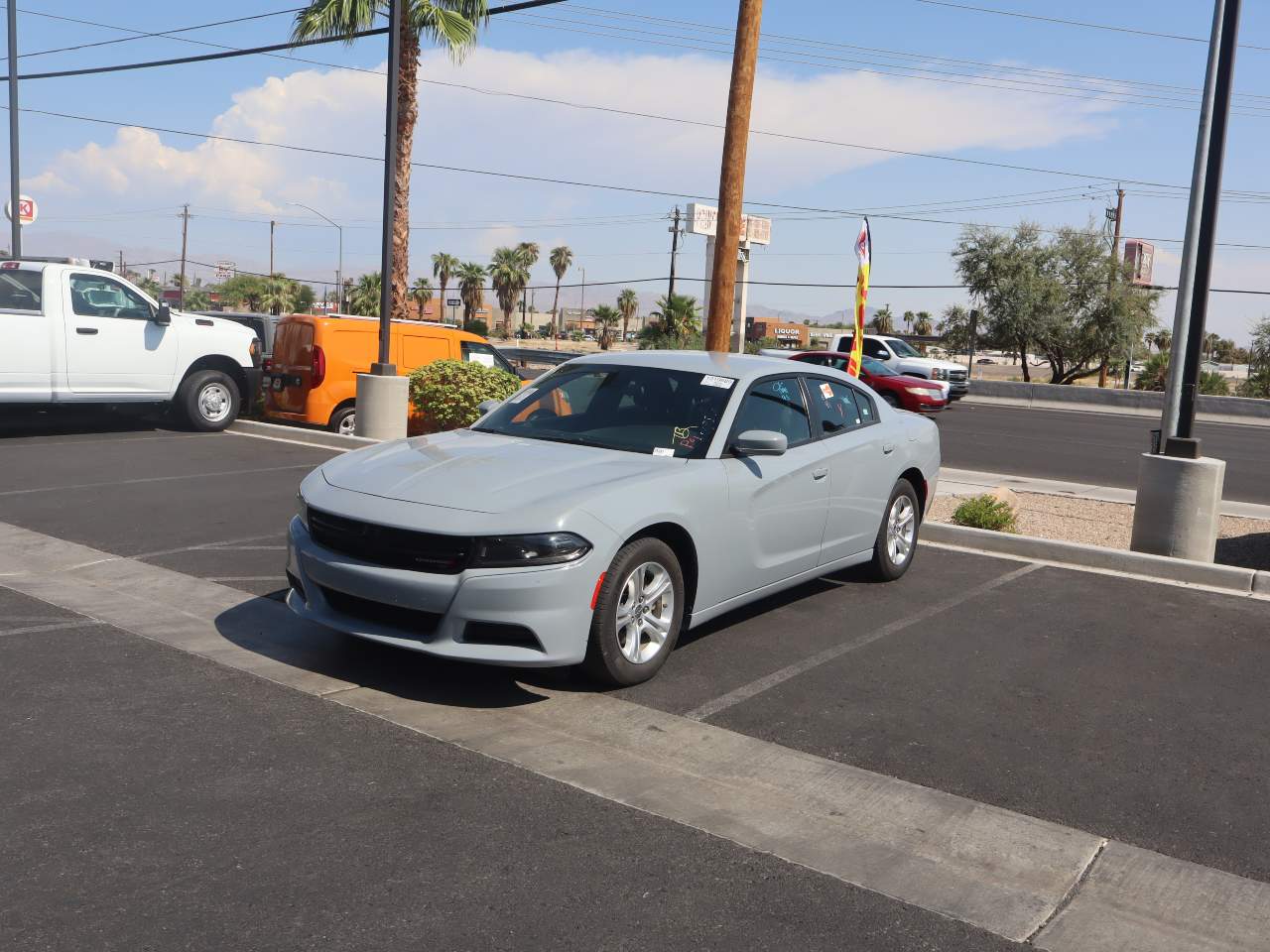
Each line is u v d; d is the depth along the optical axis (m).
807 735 4.73
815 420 6.68
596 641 4.92
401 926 3.11
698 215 23.72
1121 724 5.03
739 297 25.23
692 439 5.80
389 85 12.62
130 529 8.18
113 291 12.82
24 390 12.12
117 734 4.38
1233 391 43.56
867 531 7.15
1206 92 8.77
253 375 14.07
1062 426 26.53
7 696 4.72
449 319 105.06
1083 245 44.00
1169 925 3.36
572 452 5.67
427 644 4.77
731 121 12.30
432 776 4.12
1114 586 7.70
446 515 4.82
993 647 6.14
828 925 3.24
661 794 4.08
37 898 3.16
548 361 38.00
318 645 5.64
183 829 3.62
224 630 5.83
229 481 10.33
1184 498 8.13
